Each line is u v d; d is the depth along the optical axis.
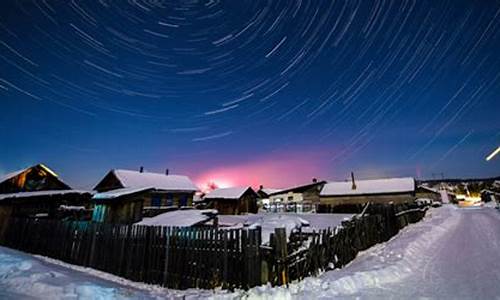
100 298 5.09
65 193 16.91
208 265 5.99
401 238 10.97
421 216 20.05
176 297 5.45
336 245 7.30
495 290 4.99
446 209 29.88
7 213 14.65
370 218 10.15
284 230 5.76
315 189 46.91
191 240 6.36
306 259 6.18
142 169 30.31
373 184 45.03
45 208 16.67
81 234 9.11
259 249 5.62
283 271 5.52
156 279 6.66
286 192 47.38
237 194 34.38
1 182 19.14
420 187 48.66
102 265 8.02
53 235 10.21
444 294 4.93
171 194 27.81
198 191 30.00
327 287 5.31
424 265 6.96
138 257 7.18
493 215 20.50
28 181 20.41
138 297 5.25
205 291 5.73
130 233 7.61
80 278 6.83
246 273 5.45
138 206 15.05
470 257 7.61
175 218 12.85
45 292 5.46
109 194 14.85
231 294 5.23
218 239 6.00
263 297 4.89
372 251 8.83
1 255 8.83
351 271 6.34
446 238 11.25
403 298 4.80
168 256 6.62
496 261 6.95
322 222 19.77
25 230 11.71
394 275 6.02
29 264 7.58
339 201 44.41
